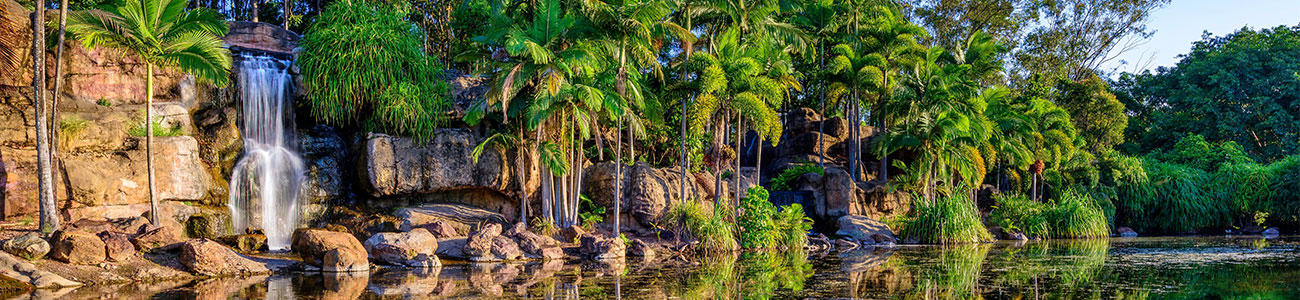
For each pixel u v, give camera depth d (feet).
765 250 91.20
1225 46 224.12
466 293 49.85
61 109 71.05
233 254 61.41
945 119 116.16
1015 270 67.51
